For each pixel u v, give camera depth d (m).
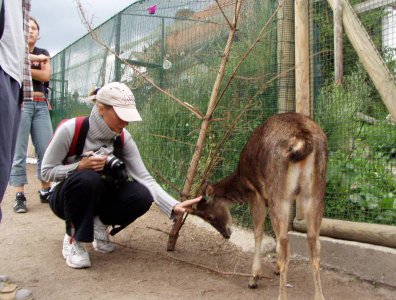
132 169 4.27
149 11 6.34
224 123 5.00
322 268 4.08
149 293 3.48
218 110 5.20
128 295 3.43
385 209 4.05
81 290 3.51
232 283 3.77
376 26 4.17
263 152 3.47
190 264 4.17
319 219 3.21
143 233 5.09
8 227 5.23
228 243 4.75
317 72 4.51
